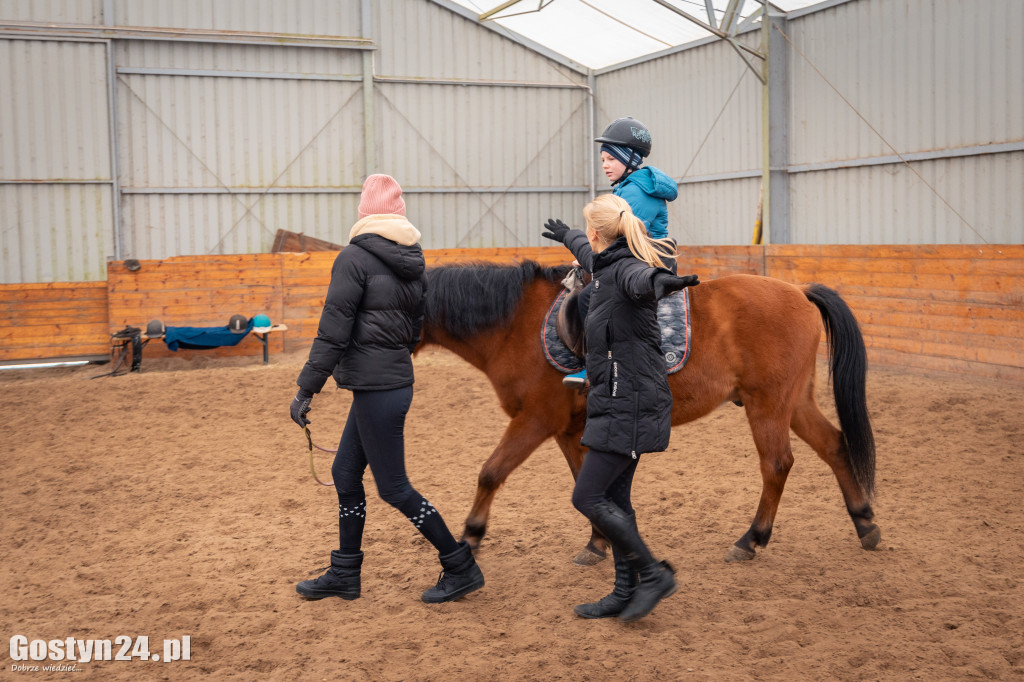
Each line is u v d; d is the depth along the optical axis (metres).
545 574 3.69
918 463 5.41
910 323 8.82
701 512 4.58
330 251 11.94
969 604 3.20
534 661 2.81
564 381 3.50
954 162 8.98
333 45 12.91
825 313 4.06
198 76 12.39
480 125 14.13
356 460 3.36
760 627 3.06
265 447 6.24
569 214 14.91
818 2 10.37
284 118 12.90
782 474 3.80
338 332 3.11
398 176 13.73
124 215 12.23
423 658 2.87
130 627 3.19
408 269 3.23
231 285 10.98
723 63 12.00
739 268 11.15
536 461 5.75
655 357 2.99
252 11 12.55
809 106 10.70
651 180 3.64
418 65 13.66
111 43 11.78
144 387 8.44
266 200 12.94
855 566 3.68
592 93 14.74
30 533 4.36
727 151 12.11
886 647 2.86
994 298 7.93
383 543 4.11
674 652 2.87
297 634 3.08
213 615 3.25
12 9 11.36
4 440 6.52
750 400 3.84
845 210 10.35
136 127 12.19
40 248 11.71
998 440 5.88
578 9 12.23
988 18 8.48
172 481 5.33
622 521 2.97
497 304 3.72
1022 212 8.34
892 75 9.56
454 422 7.08
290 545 4.09
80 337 10.73
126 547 4.09
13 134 11.46
